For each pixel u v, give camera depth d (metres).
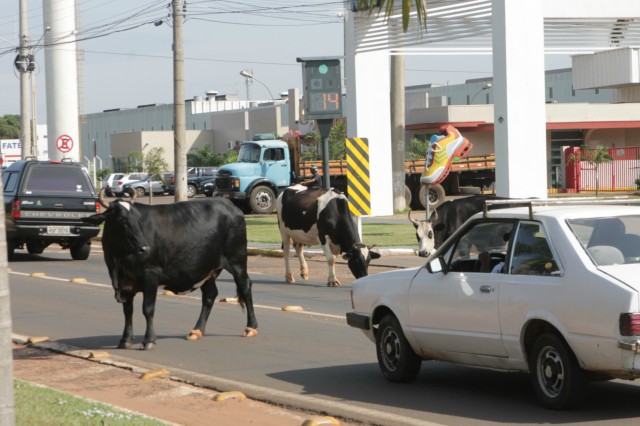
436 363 11.65
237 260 13.59
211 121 100.06
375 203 36.97
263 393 10.12
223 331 14.41
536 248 9.05
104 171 96.69
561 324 8.54
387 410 9.25
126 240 12.33
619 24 33.59
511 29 28.62
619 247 8.79
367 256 19.36
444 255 9.99
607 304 8.15
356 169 25.73
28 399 9.26
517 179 28.75
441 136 29.48
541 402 8.93
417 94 77.94
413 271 10.28
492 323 9.23
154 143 98.12
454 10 31.23
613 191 60.19
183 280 13.02
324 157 24.12
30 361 12.16
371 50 35.62
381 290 10.57
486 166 51.44
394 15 33.38
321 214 19.62
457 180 51.56
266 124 91.50
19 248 27.95
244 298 13.77
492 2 28.97
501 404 9.32
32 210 25.83
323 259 26.06
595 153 59.97
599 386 10.00
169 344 13.34
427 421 8.75
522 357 9.04
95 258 27.92
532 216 9.16
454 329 9.66
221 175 46.84
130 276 12.62
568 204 9.80
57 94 54.75
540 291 8.75
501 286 9.16
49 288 20.27
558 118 68.44
